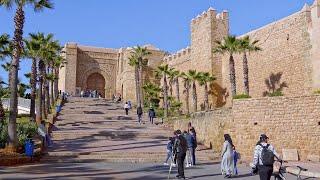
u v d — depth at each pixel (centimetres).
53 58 4628
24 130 2544
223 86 4644
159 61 6619
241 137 2406
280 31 3784
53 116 3556
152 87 5859
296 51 3553
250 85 4166
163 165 1858
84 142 2548
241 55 4347
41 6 2417
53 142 2530
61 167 1703
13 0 2183
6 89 4391
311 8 3447
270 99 2355
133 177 1418
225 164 1496
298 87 3494
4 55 2836
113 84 7281
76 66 6988
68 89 6838
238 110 2445
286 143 2273
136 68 5366
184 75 4944
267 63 3934
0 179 1295
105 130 2992
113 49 7450
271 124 2331
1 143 2127
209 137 2691
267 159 980
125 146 2422
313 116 2208
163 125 3384
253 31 4188
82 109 4269
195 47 5075
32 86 3456
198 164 2003
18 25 2159
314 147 2178
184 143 1423
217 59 4697
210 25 4741
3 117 2828
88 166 1764
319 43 3284
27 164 1803
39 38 3831
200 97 4903
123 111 4322
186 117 3184
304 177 1516
